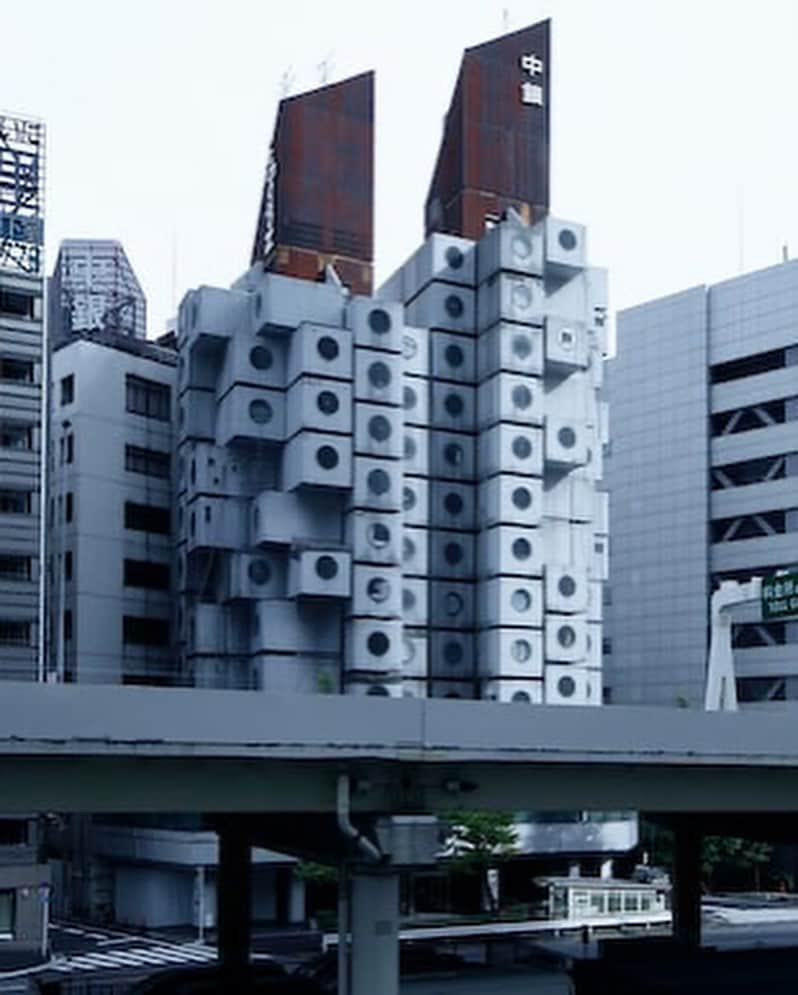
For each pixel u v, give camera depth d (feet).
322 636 249.14
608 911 223.71
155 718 78.23
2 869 205.87
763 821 133.49
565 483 270.26
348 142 291.17
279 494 246.68
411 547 257.55
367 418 248.73
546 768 95.09
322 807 88.79
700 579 327.88
